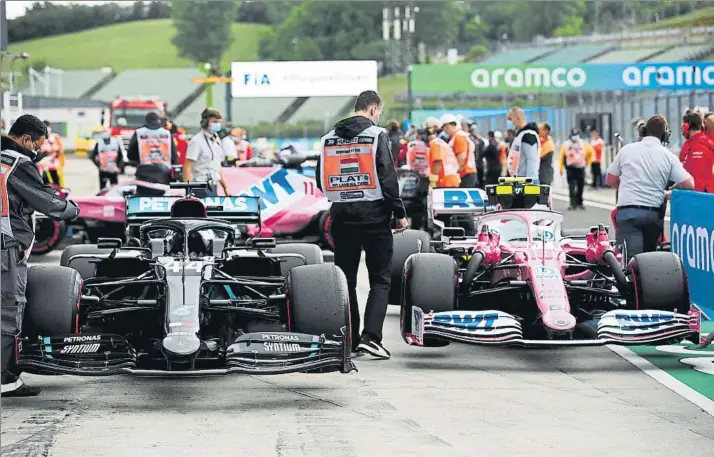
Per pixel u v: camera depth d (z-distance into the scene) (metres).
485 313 16.17
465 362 17.34
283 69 51.66
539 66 67.44
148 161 32.59
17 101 44.25
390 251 17.34
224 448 11.83
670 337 16.17
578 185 51.88
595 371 16.52
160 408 13.85
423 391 14.99
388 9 98.25
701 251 22.94
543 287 16.70
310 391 15.01
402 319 17.30
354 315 17.59
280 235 31.75
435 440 12.23
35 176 14.02
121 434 12.41
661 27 105.62
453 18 199.62
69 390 15.02
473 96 99.62
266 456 11.52
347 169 17.02
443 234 19.61
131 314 16.53
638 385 15.42
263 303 15.83
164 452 11.65
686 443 12.15
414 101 96.06
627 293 17.64
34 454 11.49
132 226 19.17
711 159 24.83
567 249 18.80
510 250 17.84
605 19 172.62
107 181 49.94
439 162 35.88
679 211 24.55
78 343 13.89
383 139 16.89
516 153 26.33
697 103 65.25
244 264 17.70
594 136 66.50
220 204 19.38
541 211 18.58
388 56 191.00
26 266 13.98
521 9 199.75
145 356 14.84
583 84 67.00
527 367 16.88
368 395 14.72
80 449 11.73
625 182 20.97
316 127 162.00
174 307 14.31
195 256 15.99
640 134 25.45
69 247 18.83
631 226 20.94
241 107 184.50
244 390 15.09
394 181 16.91
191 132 134.75
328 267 14.81
